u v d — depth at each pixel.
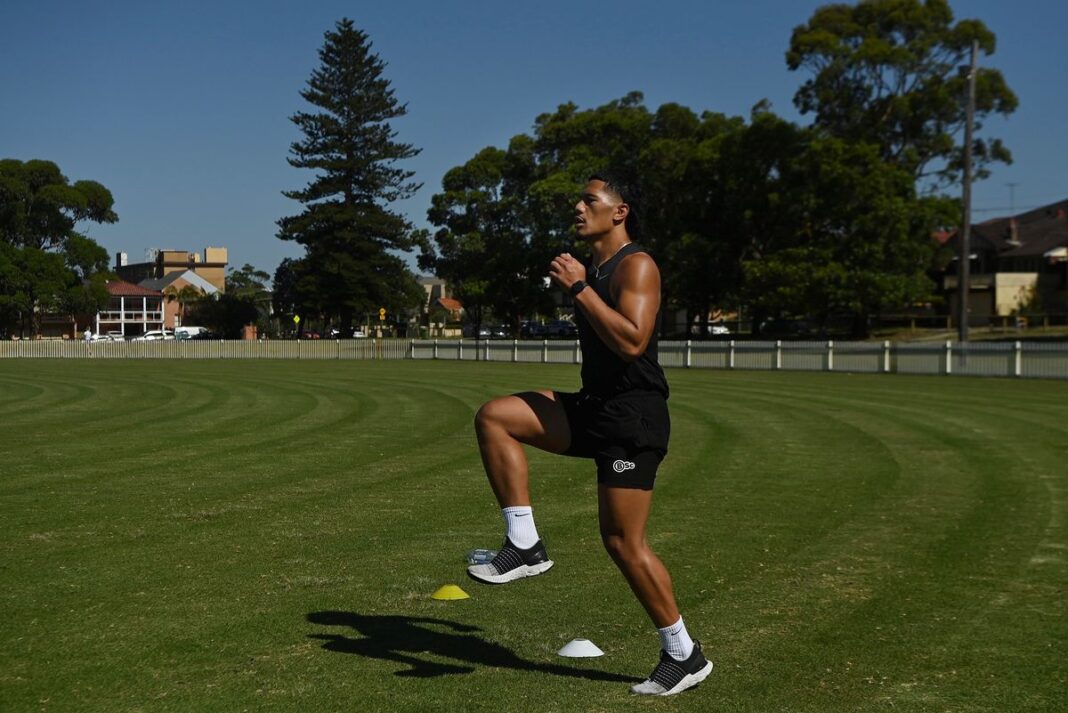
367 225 74.94
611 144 64.50
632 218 4.42
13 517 8.72
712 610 5.86
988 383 27.86
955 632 5.43
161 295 109.00
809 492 9.97
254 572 6.78
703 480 10.75
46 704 4.39
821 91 56.34
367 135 75.06
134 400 22.23
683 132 64.62
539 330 93.19
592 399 4.36
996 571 6.75
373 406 20.52
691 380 29.91
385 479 10.93
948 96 54.22
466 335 92.50
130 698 4.45
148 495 9.88
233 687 4.58
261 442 14.34
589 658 5.01
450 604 6.01
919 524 8.35
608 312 4.08
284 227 76.69
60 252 75.69
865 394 23.42
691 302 61.91
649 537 7.87
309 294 76.44
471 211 72.81
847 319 68.06
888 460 12.23
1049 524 8.32
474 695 4.48
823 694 4.51
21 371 36.72
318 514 8.89
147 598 6.10
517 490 4.49
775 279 50.78
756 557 7.18
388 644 5.22
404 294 83.38
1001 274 65.50
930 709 4.34
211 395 23.73
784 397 22.50
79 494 9.93
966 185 36.84
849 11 57.47
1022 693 4.53
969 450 13.14
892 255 50.81
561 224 64.44
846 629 5.48
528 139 71.31
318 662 4.93
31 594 6.19
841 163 51.00
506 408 4.47
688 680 4.43
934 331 59.12
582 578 6.62
